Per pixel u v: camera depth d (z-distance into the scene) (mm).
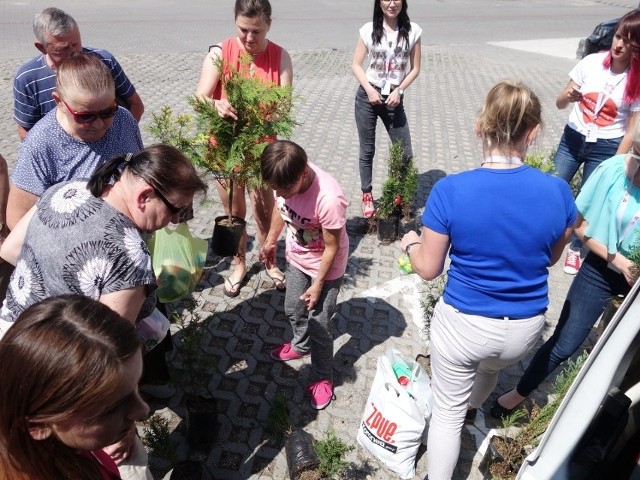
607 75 4391
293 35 14570
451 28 17859
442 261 2373
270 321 4129
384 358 3145
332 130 8000
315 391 3391
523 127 2115
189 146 3695
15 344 1196
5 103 7945
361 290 4555
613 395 1768
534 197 2158
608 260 2826
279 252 4957
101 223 1924
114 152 2764
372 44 5180
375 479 2998
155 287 2047
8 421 1205
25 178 2637
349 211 5758
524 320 2336
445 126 8641
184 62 11000
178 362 3633
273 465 3041
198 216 5391
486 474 2996
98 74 2420
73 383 1170
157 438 2787
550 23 20281
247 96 3422
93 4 16438
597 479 1814
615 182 2758
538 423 2859
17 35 11898
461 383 2543
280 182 2664
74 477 1297
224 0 18688
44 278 1926
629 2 28219
